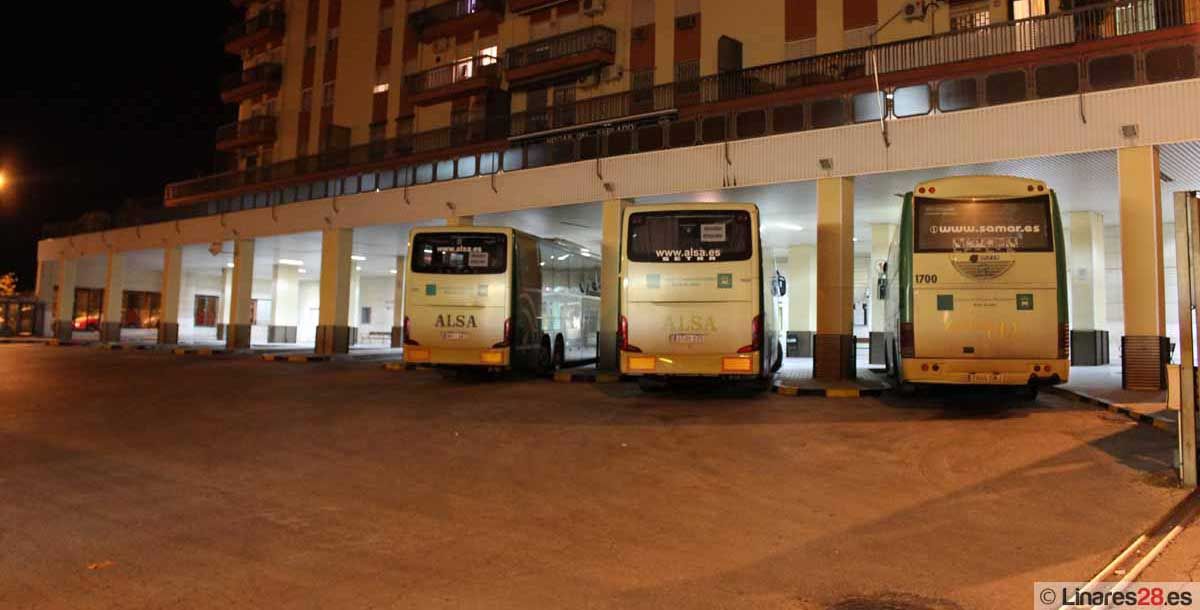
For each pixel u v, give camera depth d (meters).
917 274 11.56
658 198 19.75
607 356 19.48
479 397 13.96
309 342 43.69
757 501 6.62
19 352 27.30
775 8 27.38
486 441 9.44
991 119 15.40
